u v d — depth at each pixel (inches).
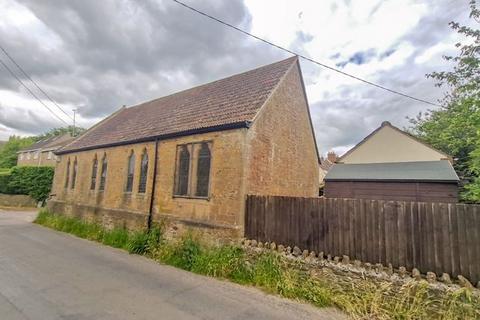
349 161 703.1
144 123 578.9
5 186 1066.1
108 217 519.5
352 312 203.5
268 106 400.8
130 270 290.4
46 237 462.3
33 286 223.0
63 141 1635.1
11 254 329.7
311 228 277.6
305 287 237.8
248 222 323.6
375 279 217.9
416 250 219.1
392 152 660.1
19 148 2301.9
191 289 240.8
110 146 574.2
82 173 647.8
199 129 382.3
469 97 382.3
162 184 432.5
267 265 269.6
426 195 502.9
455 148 595.8
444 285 193.3
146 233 410.3
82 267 290.5
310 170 549.0
